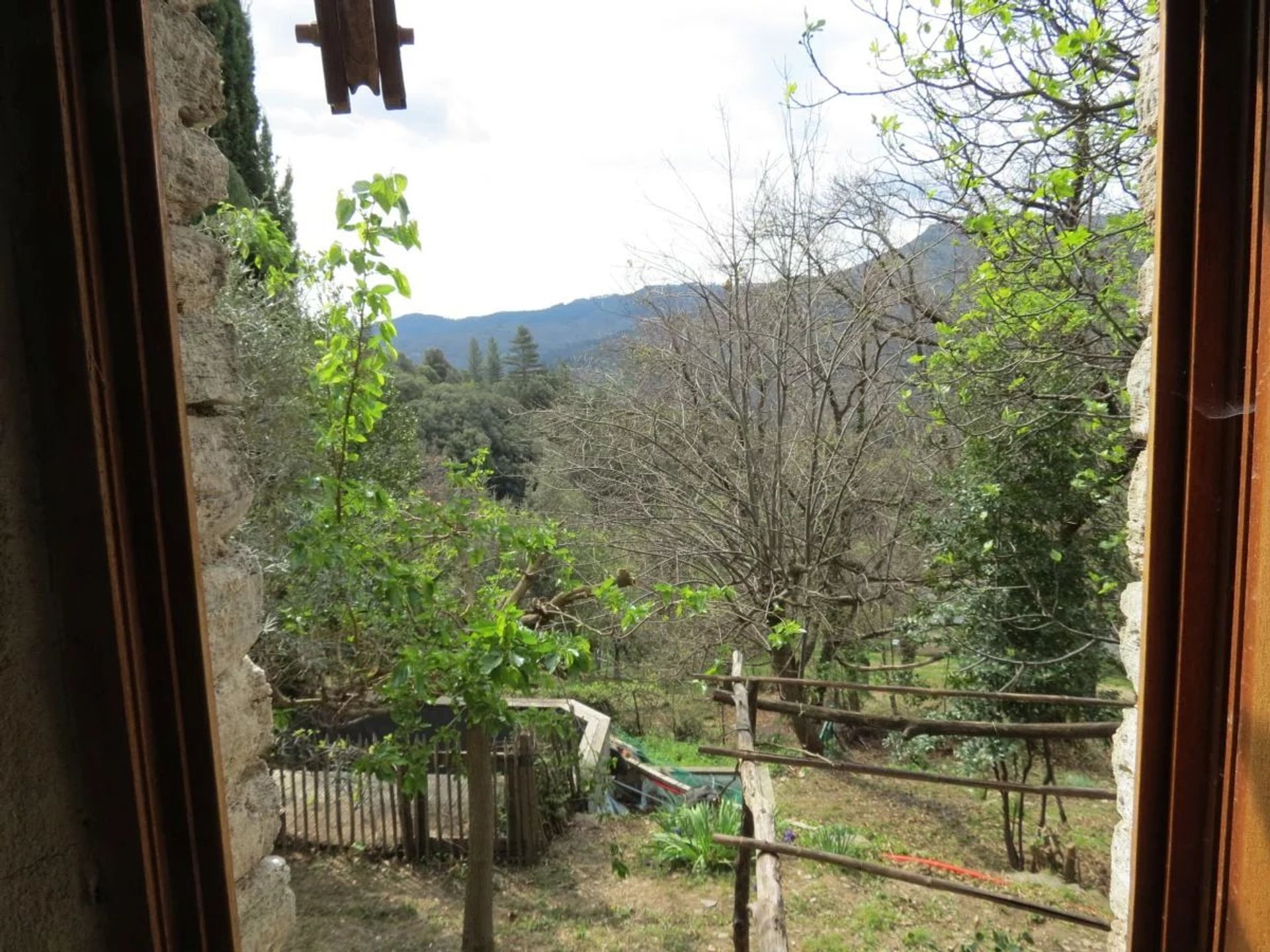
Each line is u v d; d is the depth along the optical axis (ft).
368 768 14.90
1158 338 2.94
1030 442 19.85
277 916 4.24
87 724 2.90
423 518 15.65
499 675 13.43
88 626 2.86
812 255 29.22
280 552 17.67
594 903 19.97
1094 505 19.61
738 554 30.01
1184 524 2.89
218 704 3.83
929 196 18.16
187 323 3.76
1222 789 2.83
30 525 2.78
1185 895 2.98
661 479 30.89
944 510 23.62
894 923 17.30
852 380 31.60
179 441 3.01
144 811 2.98
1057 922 17.22
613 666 36.55
